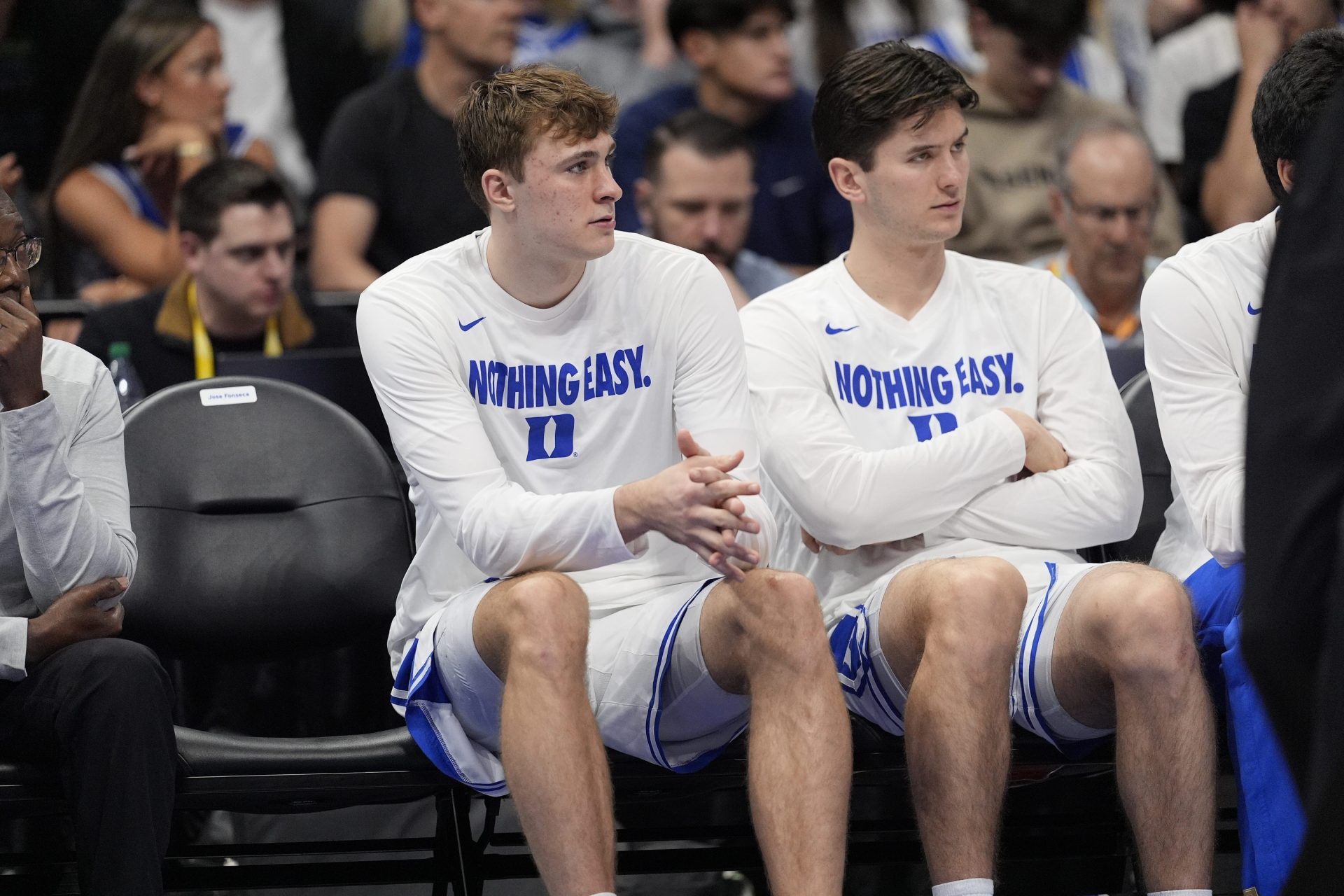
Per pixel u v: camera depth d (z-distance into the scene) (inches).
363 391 427.8
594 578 346.9
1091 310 522.3
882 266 369.7
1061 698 331.3
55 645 327.0
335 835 425.1
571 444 344.5
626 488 310.8
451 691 331.0
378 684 414.6
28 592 347.9
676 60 651.5
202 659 390.9
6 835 423.8
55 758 328.5
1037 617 335.3
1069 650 325.1
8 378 327.0
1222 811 387.5
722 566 305.7
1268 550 178.1
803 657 299.6
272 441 397.4
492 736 335.3
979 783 308.5
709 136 531.8
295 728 414.0
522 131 325.1
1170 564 371.9
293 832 424.8
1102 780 396.5
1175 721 307.4
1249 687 315.9
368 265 574.6
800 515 353.7
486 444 333.7
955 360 367.9
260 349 490.9
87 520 335.9
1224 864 418.6
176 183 577.6
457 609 327.6
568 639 299.6
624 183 605.0
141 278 568.1
